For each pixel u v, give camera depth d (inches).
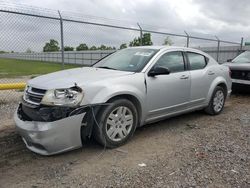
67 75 179.2
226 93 273.7
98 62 231.6
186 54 231.0
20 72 844.0
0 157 159.2
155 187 128.4
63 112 149.6
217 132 211.5
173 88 208.2
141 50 219.5
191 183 132.3
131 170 145.2
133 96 180.9
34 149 155.1
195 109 239.9
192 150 173.5
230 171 145.1
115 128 173.0
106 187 128.4
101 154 165.0
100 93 163.8
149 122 199.5
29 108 158.1
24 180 134.7
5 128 208.7
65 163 152.9
